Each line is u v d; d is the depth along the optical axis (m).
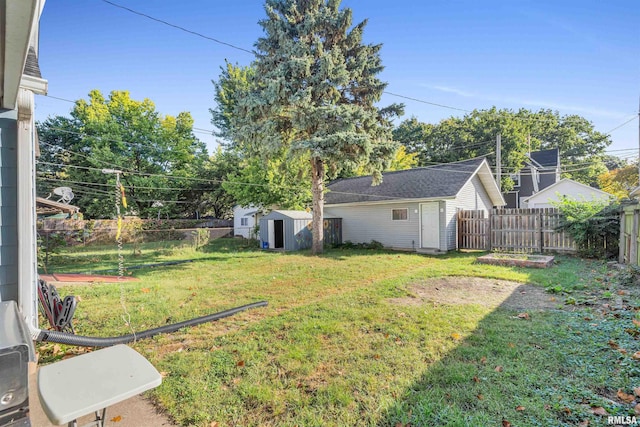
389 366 2.88
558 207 10.18
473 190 14.25
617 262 7.73
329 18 10.97
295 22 11.20
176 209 23.97
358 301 5.05
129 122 20.59
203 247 14.80
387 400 2.36
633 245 6.57
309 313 4.47
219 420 2.20
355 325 3.95
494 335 3.50
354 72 11.13
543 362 2.85
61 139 21.34
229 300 5.33
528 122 27.95
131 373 1.50
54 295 3.68
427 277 6.86
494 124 25.23
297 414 2.24
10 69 2.43
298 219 13.64
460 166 14.22
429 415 2.16
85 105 20.45
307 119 10.38
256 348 3.34
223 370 2.87
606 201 9.84
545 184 24.64
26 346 1.10
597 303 4.59
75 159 20.97
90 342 3.28
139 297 5.52
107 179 19.83
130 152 20.48
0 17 1.73
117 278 7.41
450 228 12.20
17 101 3.21
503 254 9.74
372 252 12.18
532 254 10.05
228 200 25.42
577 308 4.43
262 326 4.00
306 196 16.11
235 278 7.27
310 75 10.49
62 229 15.24
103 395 1.31
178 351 3.31
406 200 12.77
